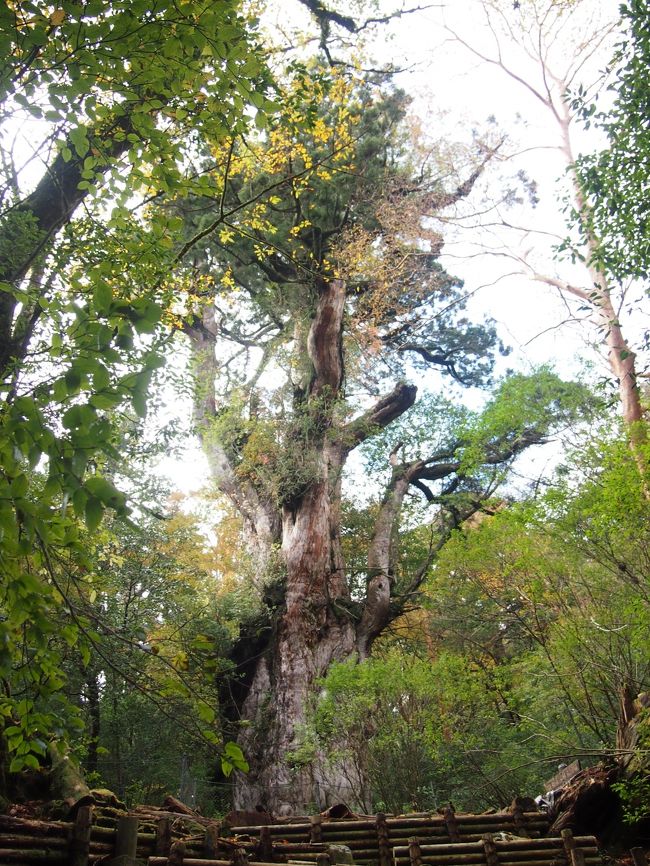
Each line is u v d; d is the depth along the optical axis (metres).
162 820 5.32
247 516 22.69
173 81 5.08
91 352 2.65
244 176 18.33
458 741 12.34
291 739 17.56
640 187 10.27
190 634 16.89
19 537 2.66
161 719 15.05
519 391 14.20
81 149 4.98
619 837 9.19
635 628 10.09
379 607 21.27
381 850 7.16
